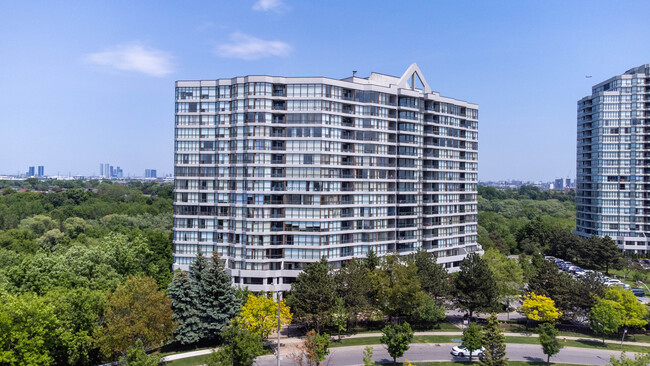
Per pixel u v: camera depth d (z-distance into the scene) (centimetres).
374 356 7000
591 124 16875
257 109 9638
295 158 9738
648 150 15762
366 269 8650
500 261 10288
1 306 5572
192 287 7300
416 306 8281
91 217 19725
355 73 11088
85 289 6662
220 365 5597
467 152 12719
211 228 10069
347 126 10206
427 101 11600
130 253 9025
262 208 9625
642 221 15788
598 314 7656
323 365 6581
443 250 11988
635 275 12488
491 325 6138
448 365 6619
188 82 10175
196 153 10119
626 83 16012
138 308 6134
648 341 7862
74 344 6006
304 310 7444
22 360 5447
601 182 16162
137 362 5316
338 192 9969
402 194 11119
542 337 6625
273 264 9725
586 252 14100
